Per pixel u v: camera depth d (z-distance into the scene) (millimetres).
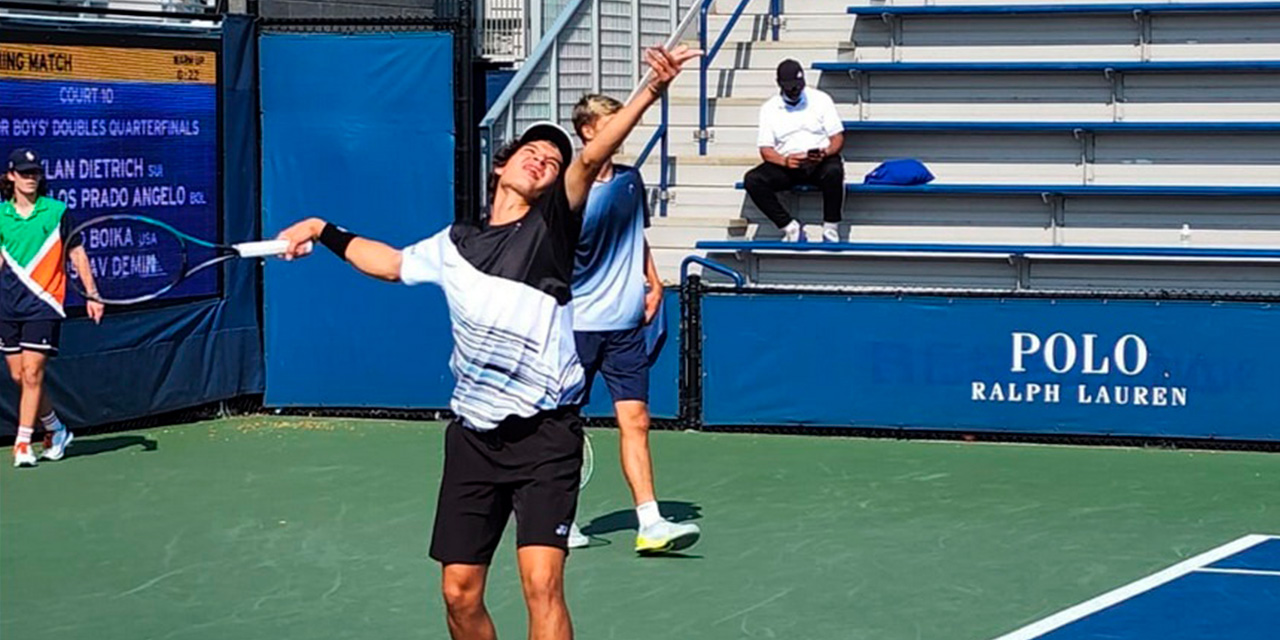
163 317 12305
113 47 11844
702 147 14328
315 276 12711
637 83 14672
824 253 13328
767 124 13164
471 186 12492
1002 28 14336
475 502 5648
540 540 5555
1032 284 13117
